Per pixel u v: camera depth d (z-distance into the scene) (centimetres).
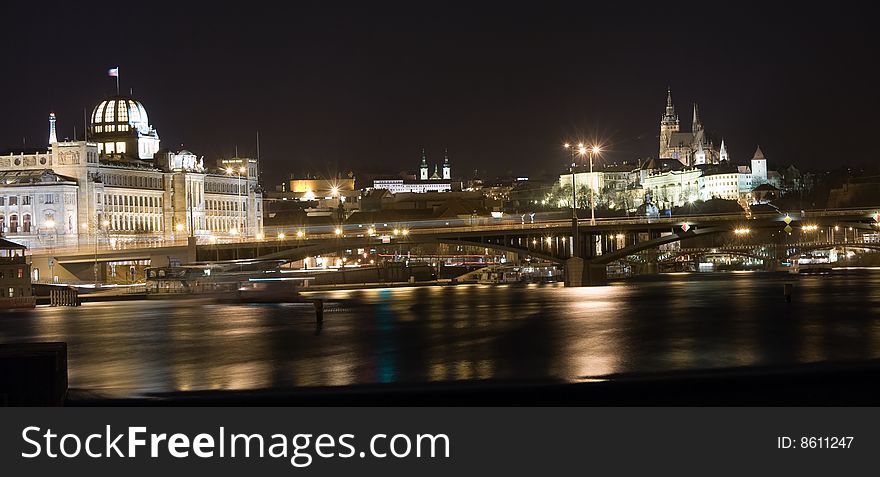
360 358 12575
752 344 13200
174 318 18100
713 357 12138
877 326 15012
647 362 11838
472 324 16162
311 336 14925
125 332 15812
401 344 13788
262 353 13175
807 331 14488
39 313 19638
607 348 13038
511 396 9969
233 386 10762
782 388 10112
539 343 13612
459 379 10912
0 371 8781
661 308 18538
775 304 19075
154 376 11488
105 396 10244
